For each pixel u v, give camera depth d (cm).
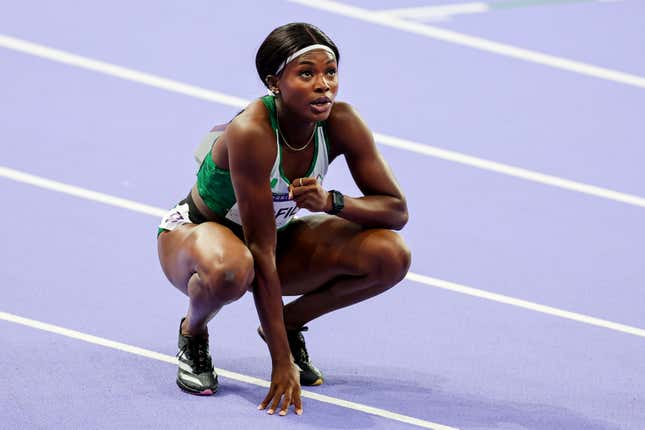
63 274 1819
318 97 1333
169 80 2630
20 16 2891
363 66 2775
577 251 2008
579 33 3028
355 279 1474
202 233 1403
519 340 1683
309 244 1490
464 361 1614
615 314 1780
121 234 1978
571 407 1486
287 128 1387
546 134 2503
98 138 2355
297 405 1417
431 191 2223
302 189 1362
